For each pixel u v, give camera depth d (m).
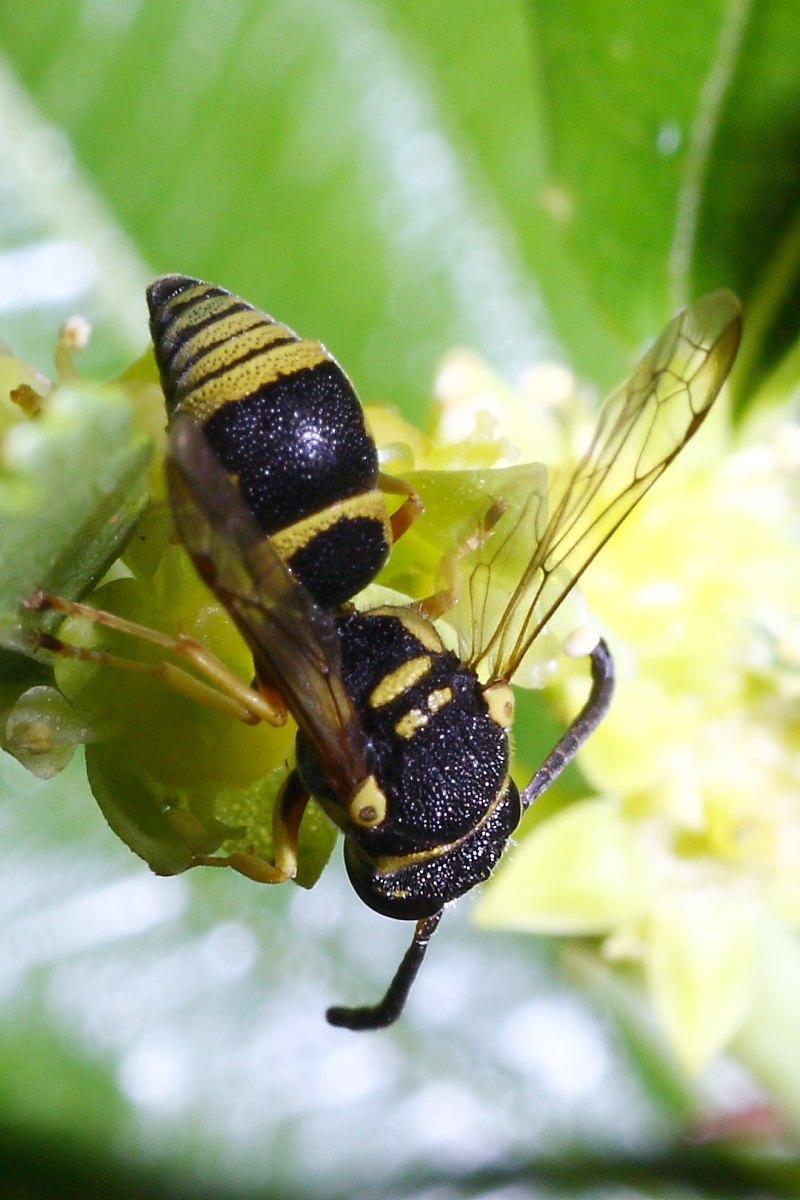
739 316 0.08
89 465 0.07
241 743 0.07
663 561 0.08
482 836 0.07
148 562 0.07
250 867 0.07
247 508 0.07
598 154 0.08
